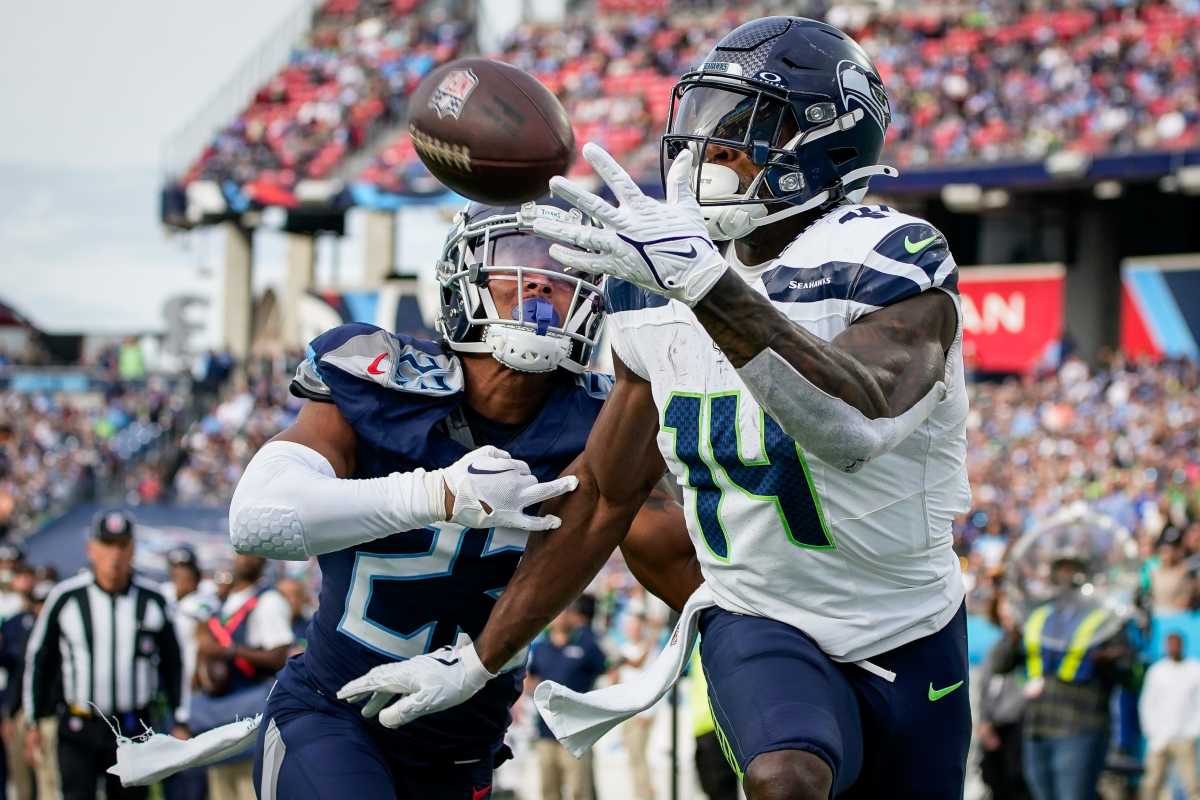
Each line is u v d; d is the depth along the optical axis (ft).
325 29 306.55
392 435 33.53
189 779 83.25
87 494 223.10
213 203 260.62
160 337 303.27
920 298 29.78
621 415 33.88
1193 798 90.94
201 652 78.59
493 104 33.96
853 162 33.14
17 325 323.16
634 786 100.42
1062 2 247.70
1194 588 110.22
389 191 247.50
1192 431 179.32
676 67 267.59
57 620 80.07
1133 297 219.61
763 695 30.68
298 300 276.21
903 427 28.14
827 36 33.17
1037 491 169.48
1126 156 204.95
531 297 33.63
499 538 34.45
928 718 32.91
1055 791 79.05
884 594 32.30
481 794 37.73
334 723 35.09
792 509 31.37
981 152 218.59
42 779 87.92
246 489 31.91
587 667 95.09
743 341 26.84
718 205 32.32
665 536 37.76
